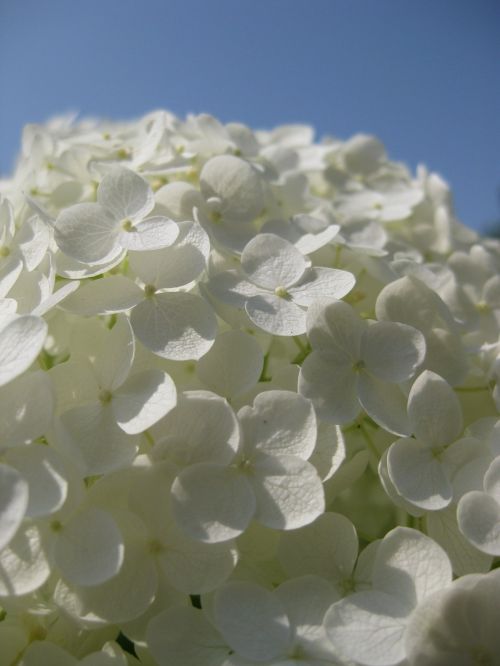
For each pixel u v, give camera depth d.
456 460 0.11
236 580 0.11
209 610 0.10
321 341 0.12
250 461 0.11
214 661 0.10
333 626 0.10
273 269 0.13
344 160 0.21
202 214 0.14
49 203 0.16
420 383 0.11
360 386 0.12
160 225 0.12
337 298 0.12
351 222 0.17
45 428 0.10
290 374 0.12
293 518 0.10
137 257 0.12
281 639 0.10
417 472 0.11
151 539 0.10
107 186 0.13
